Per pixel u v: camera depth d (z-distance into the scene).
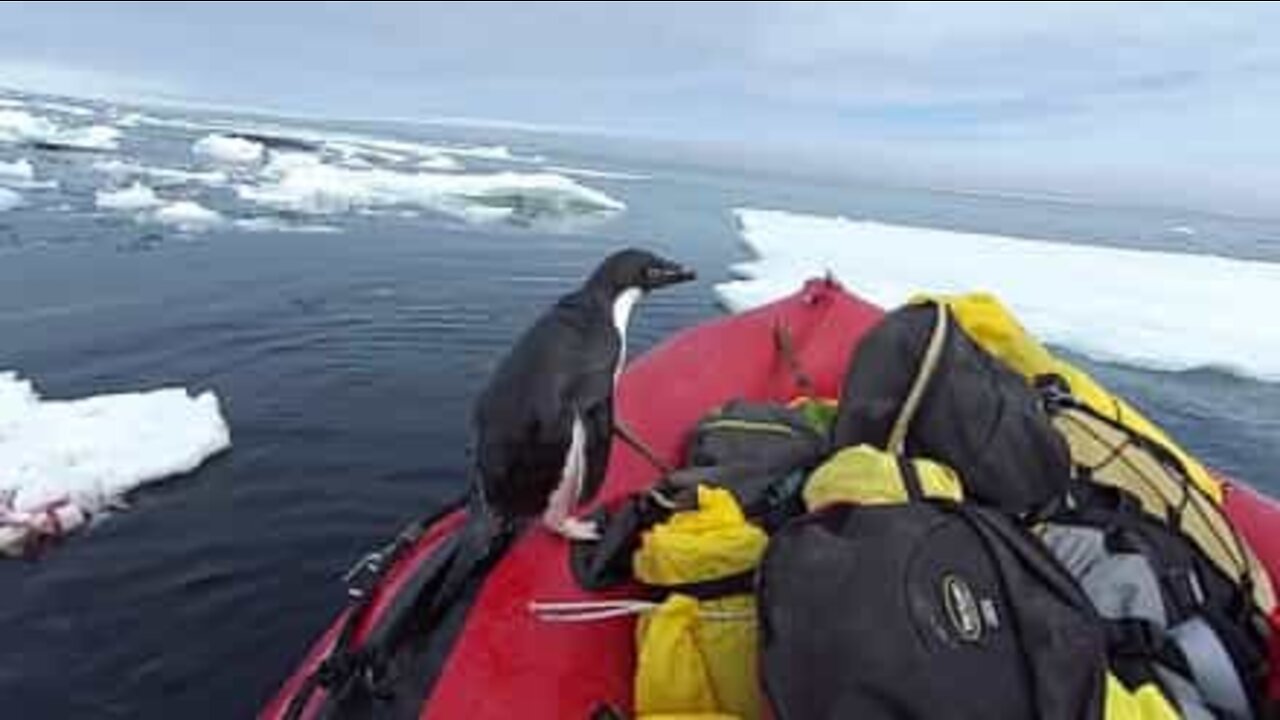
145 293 9.77
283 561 4.62
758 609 1.66
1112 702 1.60
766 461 2.51
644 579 2.09
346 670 2.10
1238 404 9.63
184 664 3.90
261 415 6.43
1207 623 2.03
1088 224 45.94
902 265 18.50
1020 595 1.63
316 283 11.09
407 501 5.30
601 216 24.28
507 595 2.23
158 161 27.25
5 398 6.09
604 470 2.48
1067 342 12.20
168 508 5.03
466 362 8.07
